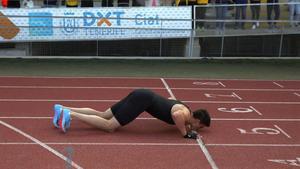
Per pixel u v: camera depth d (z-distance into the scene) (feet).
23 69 46.93
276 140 25.55
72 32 51.11
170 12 52.29
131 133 25.99
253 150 23.80
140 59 52.49
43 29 50.72
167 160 22.03
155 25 52.01
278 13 53.16
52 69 47.29
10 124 27.35
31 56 51.70
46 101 33.68
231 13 52.70
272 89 40.29
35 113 30.07
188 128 25.80
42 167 20.76
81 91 37.52
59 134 25.45
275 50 53.98
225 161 22.16
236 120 29.50
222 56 53.42
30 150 22.93
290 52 54.08
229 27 52.80
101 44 51.96
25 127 26.76
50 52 51.80
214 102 34.68
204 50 53.06
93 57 52.19
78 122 27.76
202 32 52.47
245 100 35.63
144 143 24.36
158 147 23.80
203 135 26.02
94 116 25.81
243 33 53.01
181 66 50.52
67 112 25.29
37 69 47.11
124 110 25.72
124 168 20.90
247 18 53.06
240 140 25.35
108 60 52.11
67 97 35.22
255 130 27.35
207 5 52.29
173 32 52.11
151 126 27.45
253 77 45.78
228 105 33.76
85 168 20.77
